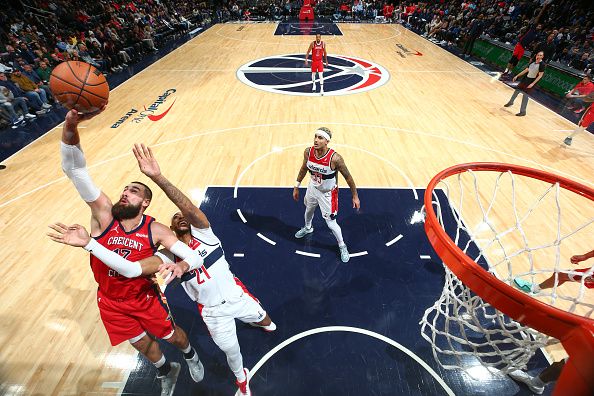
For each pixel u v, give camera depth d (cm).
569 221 482
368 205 511
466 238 450
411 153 650
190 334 334
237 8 2205
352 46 1512
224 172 589
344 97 929
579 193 286
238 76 1098
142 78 1077
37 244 439
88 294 374
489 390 291
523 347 263
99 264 223
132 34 1338
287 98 920
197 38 1670
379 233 459
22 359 310
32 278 391
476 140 700
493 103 895
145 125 756
